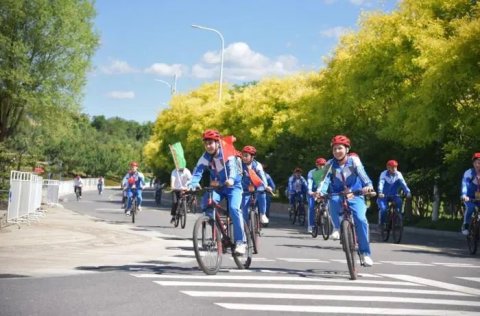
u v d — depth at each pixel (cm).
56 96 3616
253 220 1169
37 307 632
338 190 955
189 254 1183
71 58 3684
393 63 2670
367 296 759
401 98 2723
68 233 1572
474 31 2117
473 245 1479
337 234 1388
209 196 913
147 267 968
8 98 3662
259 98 4447
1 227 1659
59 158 10300
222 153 912
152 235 1641
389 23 2712
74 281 803
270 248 1410
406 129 2394
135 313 618
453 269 1106
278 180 4162
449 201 2777
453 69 2189
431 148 2708
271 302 695
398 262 1189
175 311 633
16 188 1753
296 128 3600
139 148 16138
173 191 1986
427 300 747
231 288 780
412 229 2550
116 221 2230
